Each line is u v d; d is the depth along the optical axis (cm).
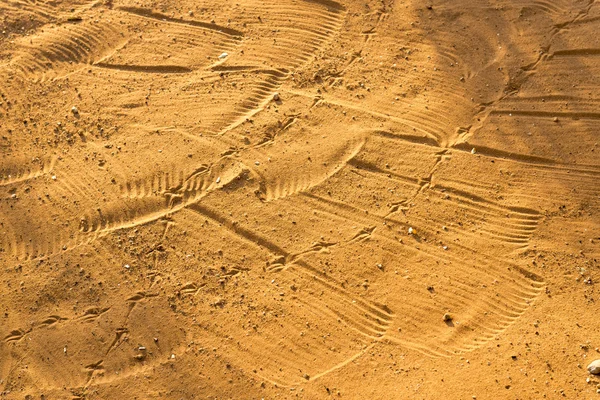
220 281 529
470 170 594
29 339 509
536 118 630
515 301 505
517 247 538
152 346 496
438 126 628
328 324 500
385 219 562
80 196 591
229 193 586
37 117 662
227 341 495
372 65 687
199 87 677
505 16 724
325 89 667
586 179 580
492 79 666
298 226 561
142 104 664
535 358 467
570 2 733
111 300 523
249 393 468
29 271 547
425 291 514
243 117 645
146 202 582
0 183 610
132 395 475
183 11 758
